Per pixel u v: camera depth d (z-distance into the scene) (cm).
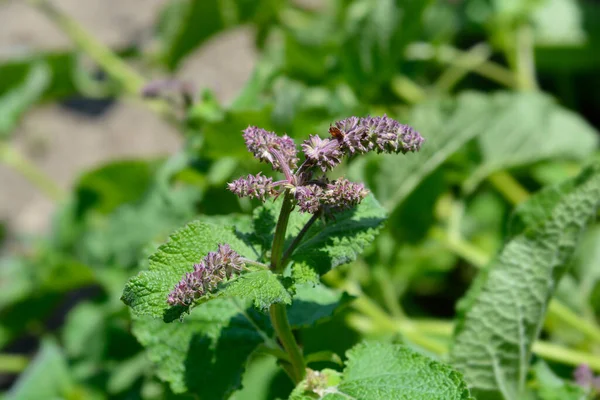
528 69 94
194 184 78
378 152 39
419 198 73
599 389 52
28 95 92
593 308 71
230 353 46
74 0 145
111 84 100
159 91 68
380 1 82
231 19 99
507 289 49
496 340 50
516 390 51
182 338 46
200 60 127
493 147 77
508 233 50
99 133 128
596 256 70
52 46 138
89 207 95
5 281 108
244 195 39
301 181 39
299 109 67
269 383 60
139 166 91
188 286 37
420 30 85
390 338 56
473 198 87
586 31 97
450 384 40
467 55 99
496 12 95
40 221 120
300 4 118
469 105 73
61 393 76
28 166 99
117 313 74
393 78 90
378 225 42
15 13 144
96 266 89
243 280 39
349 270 70
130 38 135
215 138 66
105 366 78
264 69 74
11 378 105
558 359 62
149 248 48
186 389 46
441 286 87
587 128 79
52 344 79
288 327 43
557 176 83
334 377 42
